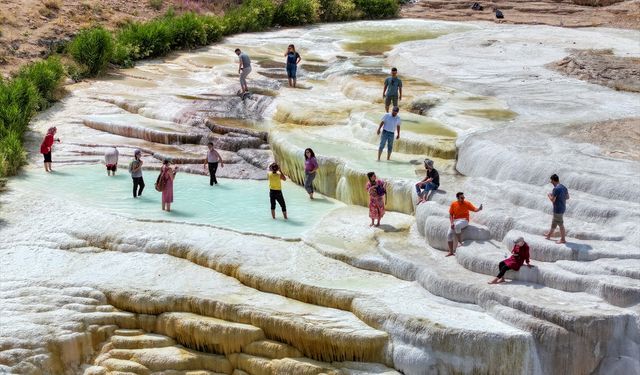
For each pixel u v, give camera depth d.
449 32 43.38
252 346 17.34
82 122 29.02
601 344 16.22
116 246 20.55
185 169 25.69
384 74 32.97
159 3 41.72
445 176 22.77
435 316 16.77
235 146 27.16
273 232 21.00
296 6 44.91
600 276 17.23
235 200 23.45
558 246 18.23
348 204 23.28
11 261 19.80
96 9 38.88
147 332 18.34
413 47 38.00
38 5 36.88
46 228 21.19
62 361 17.69
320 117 28.05
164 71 35.03
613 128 24.58
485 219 19.73
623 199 19.67
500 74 32.28
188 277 19.30
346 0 47.56
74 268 19.73
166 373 17.41
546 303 16.59
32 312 18.09
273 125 28.19
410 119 27.16
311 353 17.05
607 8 48.56
